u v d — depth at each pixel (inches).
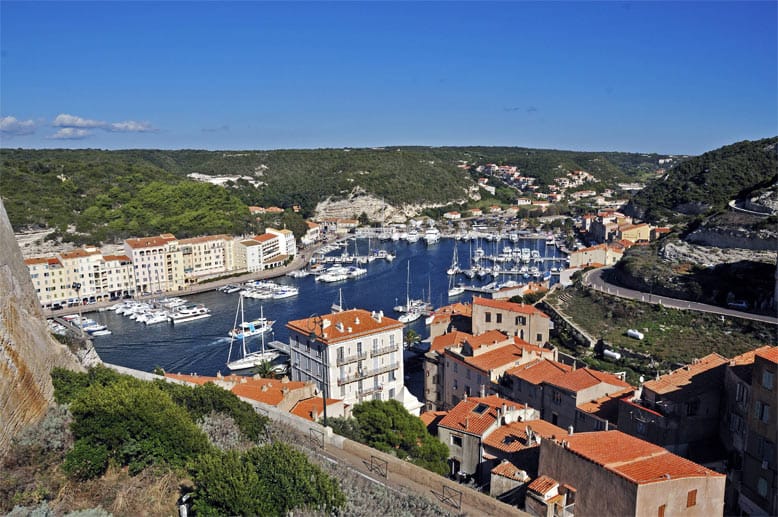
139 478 1483.8
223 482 1336.1
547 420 3132.4
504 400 2898.6
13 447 1448.1
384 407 2640.3
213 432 1878.7
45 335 1978.3
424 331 6663.4
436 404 4138.8
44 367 1809.8
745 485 2191.2
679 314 5039.4
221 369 5516.7
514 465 2139.5
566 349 4968.0
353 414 2687.0
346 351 3759.8
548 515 1667.1
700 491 1568.7
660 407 2544.3
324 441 2110.0
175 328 6958.7
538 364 3412.9
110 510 1362.0
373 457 1941.4
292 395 2901.1
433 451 2469.2
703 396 2539.4
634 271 6156.5
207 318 7386.8
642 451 1724.9
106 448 1504.7
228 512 1311.5
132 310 7662.4
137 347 6230.3
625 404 2664.9
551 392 3102.9
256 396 2898.6
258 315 7455.7
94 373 1963.6
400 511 1466.5
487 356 3732.8
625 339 4793.3
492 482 2003.0
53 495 1374.3
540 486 1726.1
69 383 1830.7
